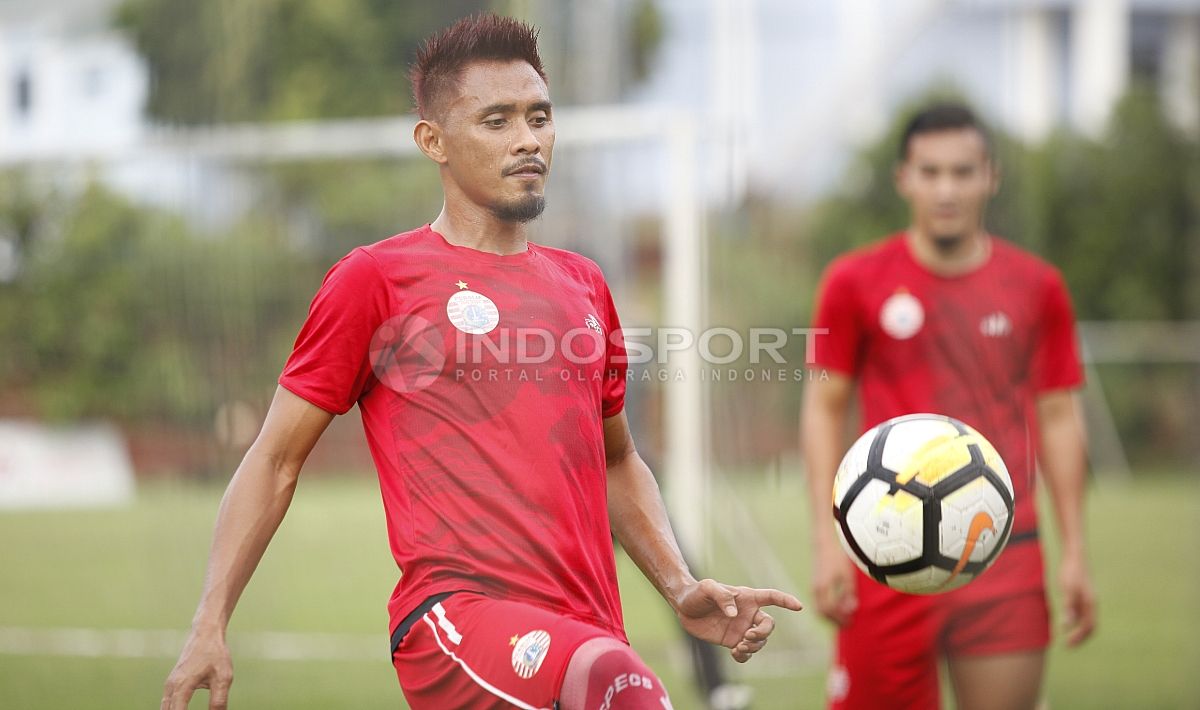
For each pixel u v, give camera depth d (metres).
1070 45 73.31
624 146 24.56
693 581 8.90
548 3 29.91
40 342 34.62
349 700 19.33
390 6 44.53
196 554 22.55
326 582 31.12
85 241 33.66
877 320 13.98
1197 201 64.31
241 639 22.84
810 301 46.91
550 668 7.61
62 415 34.97
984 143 13.99
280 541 32.97
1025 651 13.07
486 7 30.86
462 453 8.48
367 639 24.30
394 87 45.66
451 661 8.12
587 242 27.17
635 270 29.23
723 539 25.05
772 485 40.41
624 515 9.58
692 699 18.80
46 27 34.19
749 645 8.47
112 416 34.91
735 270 28.34
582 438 8.73
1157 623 25.66
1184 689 19.58
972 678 13.28
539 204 8.81
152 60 25.80
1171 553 35.16
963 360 13.78
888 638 13.34
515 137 8.73
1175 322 63.78
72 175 31.97
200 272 25.48
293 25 44.34
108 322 34.25
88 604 28.36
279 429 8.54
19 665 21.53
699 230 23.27
